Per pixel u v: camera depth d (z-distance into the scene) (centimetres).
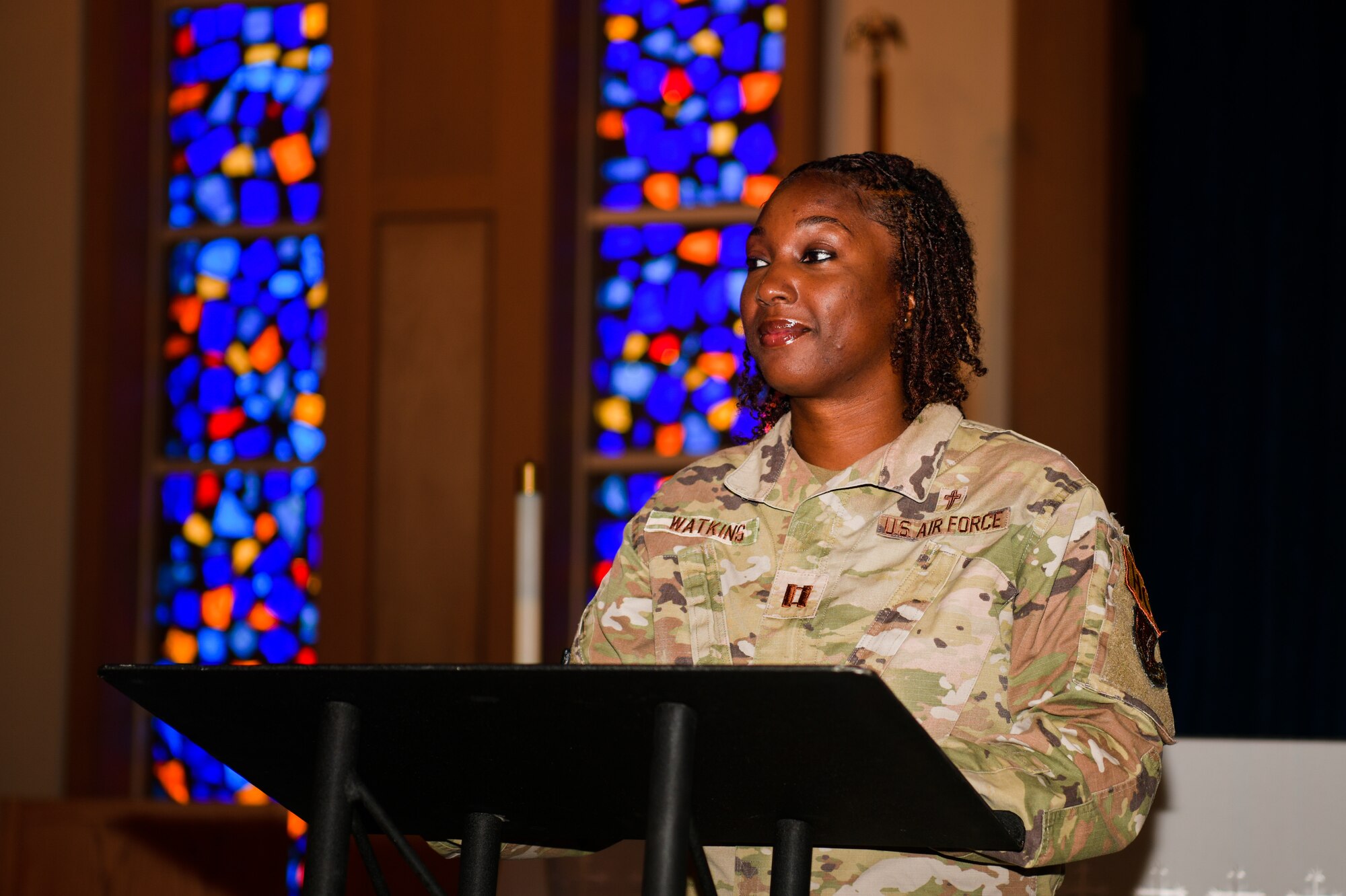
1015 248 699
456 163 775
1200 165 703
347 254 786
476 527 752
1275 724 668
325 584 766
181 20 860
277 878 423
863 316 216
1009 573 199
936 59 733
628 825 171
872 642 199
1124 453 694
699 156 787
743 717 138
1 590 820
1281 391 684
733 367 773
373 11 793
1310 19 695
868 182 223
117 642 820
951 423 218
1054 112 703
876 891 192
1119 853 265
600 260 793
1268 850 260
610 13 803
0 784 808
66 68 846
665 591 217
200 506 826
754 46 786
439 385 765
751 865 201
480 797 172
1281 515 679
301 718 160
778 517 217
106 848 435
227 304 838
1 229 845
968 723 192
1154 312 703
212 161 848
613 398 784
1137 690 188
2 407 833
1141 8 725
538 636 375
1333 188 687
